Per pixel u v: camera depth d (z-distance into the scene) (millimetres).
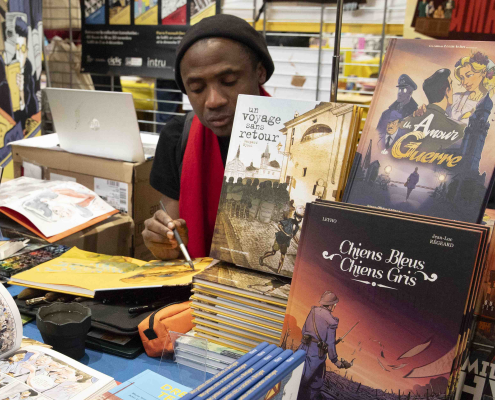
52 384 670
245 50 1093
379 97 762
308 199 784
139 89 2299
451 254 570
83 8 2234
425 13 1660
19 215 1386
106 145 1568
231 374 535
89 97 1473
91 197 1545
